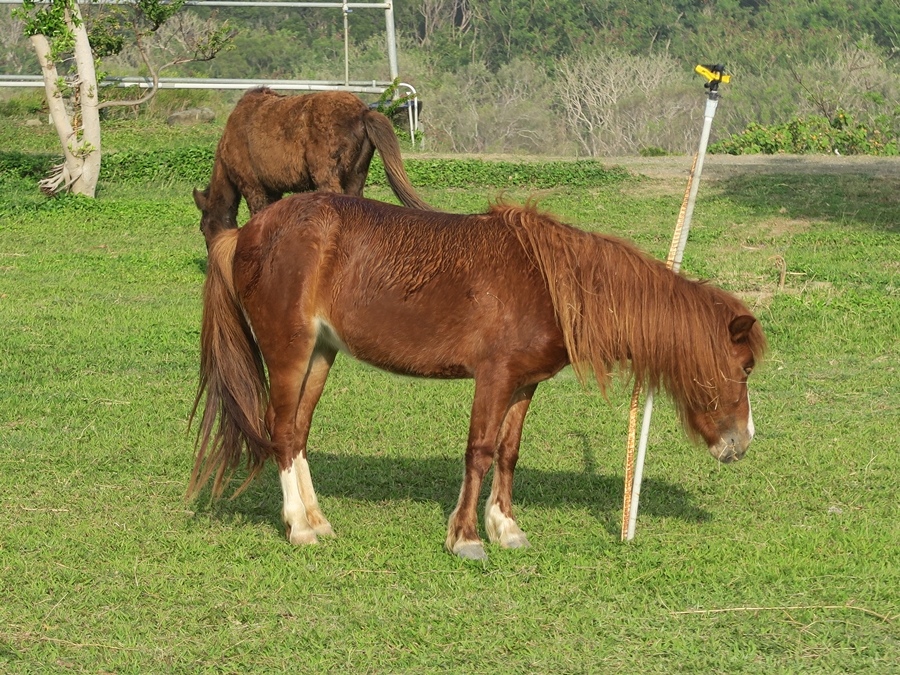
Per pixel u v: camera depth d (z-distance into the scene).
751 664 4.52
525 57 55.75
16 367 9.41
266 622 4.92
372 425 8.20
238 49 49.97
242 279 5.88
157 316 11.34
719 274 13.09
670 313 5.49
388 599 5.15
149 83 26.34
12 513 6.29
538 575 5.42
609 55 50.00
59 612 5.00
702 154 5.83
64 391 8.80
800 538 5.92
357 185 12.44
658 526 6.18
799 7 58.25
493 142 46.28
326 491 6.81
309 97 12.20
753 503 6.63
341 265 5.73
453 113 46.75
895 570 5.46
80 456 7.30
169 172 19.95
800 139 25.05
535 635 4.79
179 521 6.21
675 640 4.71
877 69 45.03
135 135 24.44
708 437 5.67
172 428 7.99
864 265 13.62
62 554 5.66
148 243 15.27
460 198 18.08
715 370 5.50
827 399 8.89
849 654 4.61
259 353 6.14
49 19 17.08
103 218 16.72
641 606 5.06
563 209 17.33
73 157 17.72
